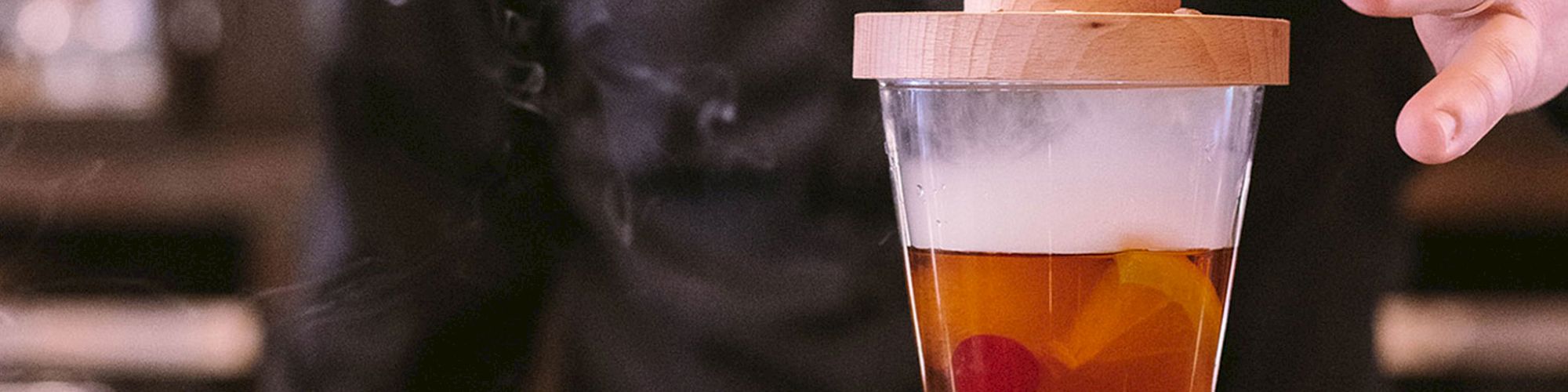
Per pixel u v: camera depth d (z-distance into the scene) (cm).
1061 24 53
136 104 263
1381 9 56
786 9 112
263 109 282
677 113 114
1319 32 110
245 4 277
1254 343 116
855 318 115
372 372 107
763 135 113
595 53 114
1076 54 53
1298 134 112
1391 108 114
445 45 108
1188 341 56
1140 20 53
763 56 112
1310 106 112
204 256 245
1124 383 55
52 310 230
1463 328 226
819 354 115
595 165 116
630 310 118
